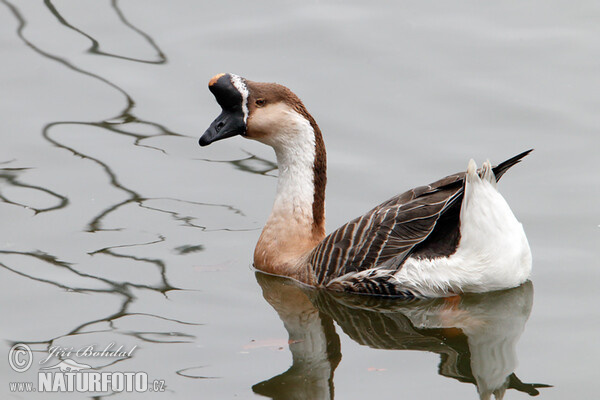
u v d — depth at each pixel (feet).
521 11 72.95
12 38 71.31
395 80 65.26
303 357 40.50
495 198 43.57
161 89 65.41
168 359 40.09
